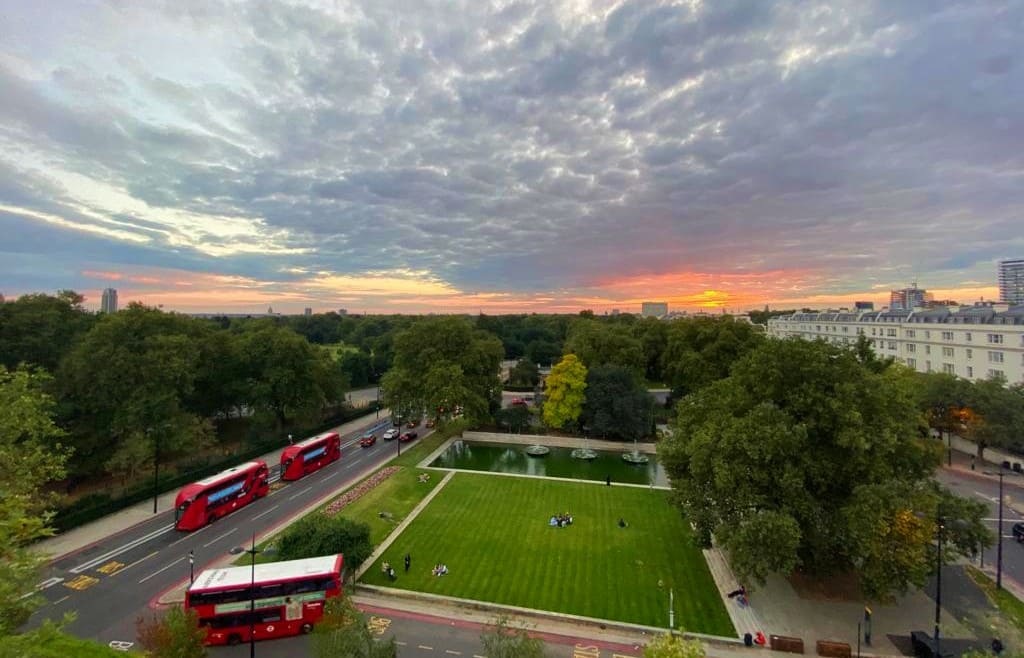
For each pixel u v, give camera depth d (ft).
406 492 179.52
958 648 92.73
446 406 242.17
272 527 149.89
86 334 195.42
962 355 283.38
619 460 231.30
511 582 119.14
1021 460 202.28
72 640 66.64
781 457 107.86
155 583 117.60
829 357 123.03
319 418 282.97
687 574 122.93
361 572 123.13
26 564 58.39
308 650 95.81
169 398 181.68
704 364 274.98
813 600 111.34
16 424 94.58
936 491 106.73
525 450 244.01
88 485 182.60
